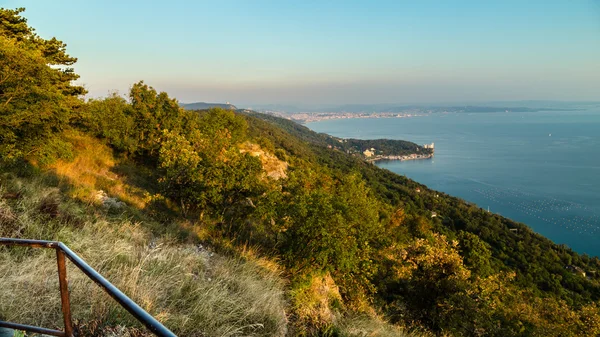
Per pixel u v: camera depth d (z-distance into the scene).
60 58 14.87
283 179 11.23
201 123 27.52
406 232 28.58
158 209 10.85
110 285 1.42
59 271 1.83
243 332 4.25
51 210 6.16
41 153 10.05
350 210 9.12
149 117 21.00
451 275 12.44
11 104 9.04
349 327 6.77
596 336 12.02
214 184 9.70
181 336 3.69
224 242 8.44
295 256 7.84
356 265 9.80
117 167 16.52
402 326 9.93
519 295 14.95
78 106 16.08
